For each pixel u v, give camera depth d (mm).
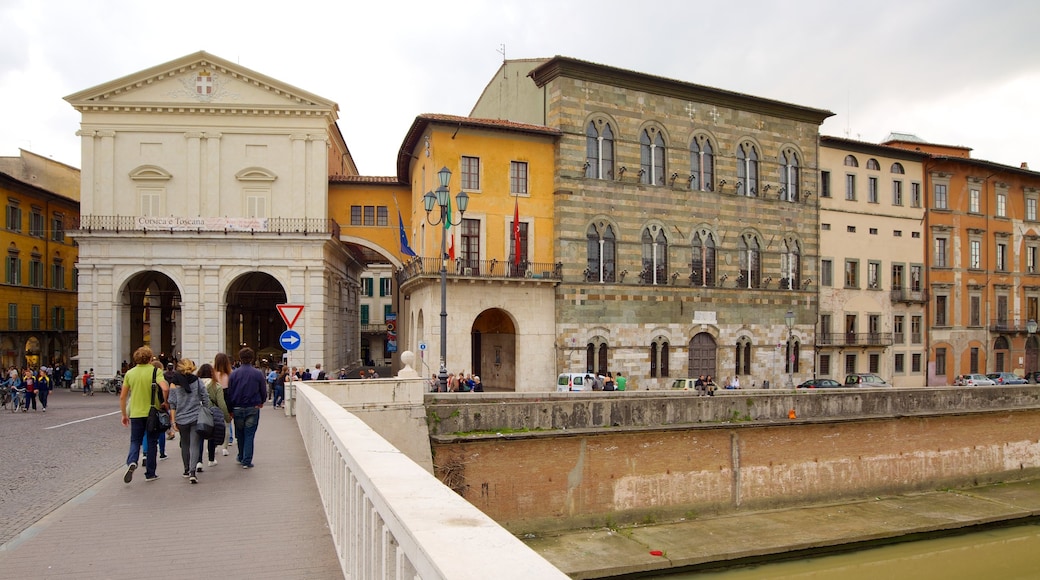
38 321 57219
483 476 24750
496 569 3166
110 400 39750
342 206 50781
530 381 41312
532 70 44031
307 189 46500
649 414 27469
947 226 58156
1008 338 61250
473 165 41219
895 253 55688
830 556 24859
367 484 5965
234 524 10562
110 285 44375
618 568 22062
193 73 46000
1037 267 63438
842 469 30594
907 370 55906
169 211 45594
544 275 41844
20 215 54969
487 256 41250
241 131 46188
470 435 24922
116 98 45312
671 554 23375
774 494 29078
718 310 46844
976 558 25000
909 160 56688
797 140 50594
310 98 46375
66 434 23453
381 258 68438
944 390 33594
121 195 45406
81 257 44188
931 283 57156
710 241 47219
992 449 34625
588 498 25984
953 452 33500
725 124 47750
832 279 52469
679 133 46062
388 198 51219
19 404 33469
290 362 45188
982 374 55406
